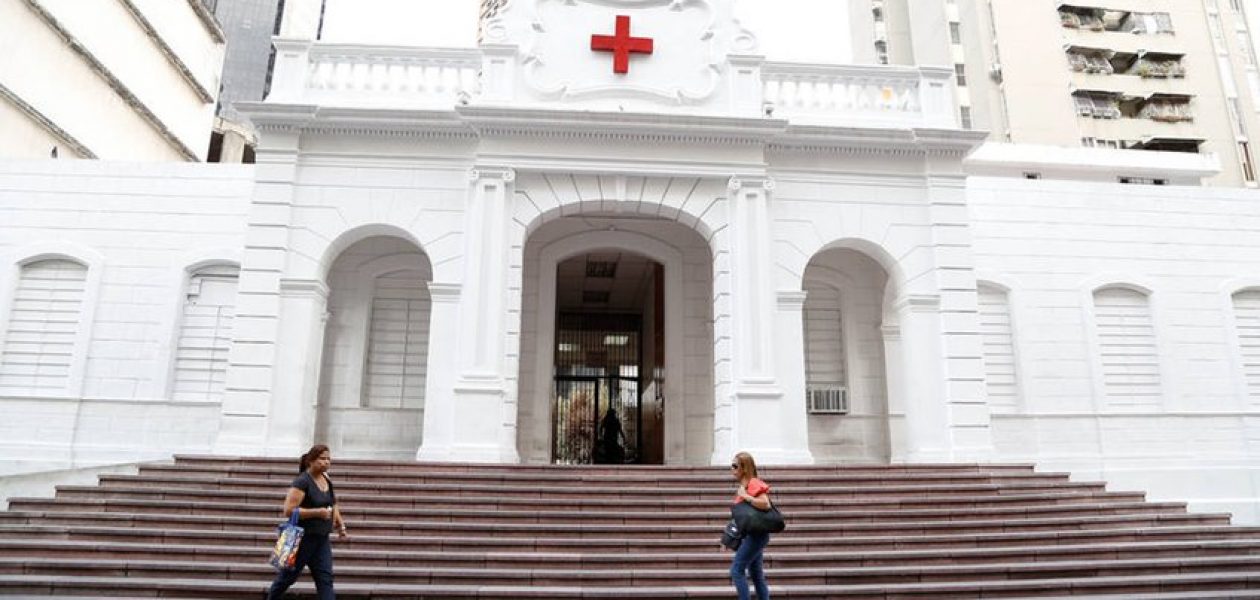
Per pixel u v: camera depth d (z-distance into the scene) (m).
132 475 8.07
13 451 11.02
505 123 10.09
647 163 10.37
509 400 9.68
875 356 12.07
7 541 6.47
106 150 17.09
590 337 17.69
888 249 10.61
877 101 11.19
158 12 19.25
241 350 9.54
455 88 10.78
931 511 7.91
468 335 9.70
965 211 10.73
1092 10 28.14
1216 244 13.09
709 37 11.00
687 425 11.88
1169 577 6.67
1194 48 28.19
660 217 12.24
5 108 13.66
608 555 6.73
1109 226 12.94
